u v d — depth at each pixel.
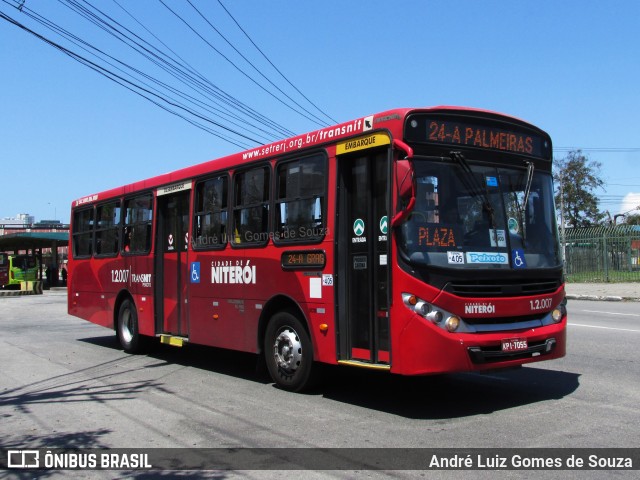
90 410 6.99
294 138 7.74
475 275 6.20
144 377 9.01
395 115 6.30
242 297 8.48
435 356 5.91
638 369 8.33
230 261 8.76
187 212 10.09
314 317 7.19
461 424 5.93
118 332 12.06
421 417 6.24
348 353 6.88
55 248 46.69
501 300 6.28
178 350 11.85
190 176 9.90
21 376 9.23
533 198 7.06
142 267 11.15
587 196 44.81
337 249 6.91
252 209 8.42
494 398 6.98
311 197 7.34
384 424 6.01
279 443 5.49
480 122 6.72
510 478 4.47
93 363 10.45
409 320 6.00
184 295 9.96
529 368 8.61
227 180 9.00
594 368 8.47
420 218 6.16
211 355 11.16
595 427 5.68
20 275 42.97
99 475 4.87
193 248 9.68
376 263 6.58
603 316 15.29
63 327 17.02
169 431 6.01
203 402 7.23
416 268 6.01
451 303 6.01
